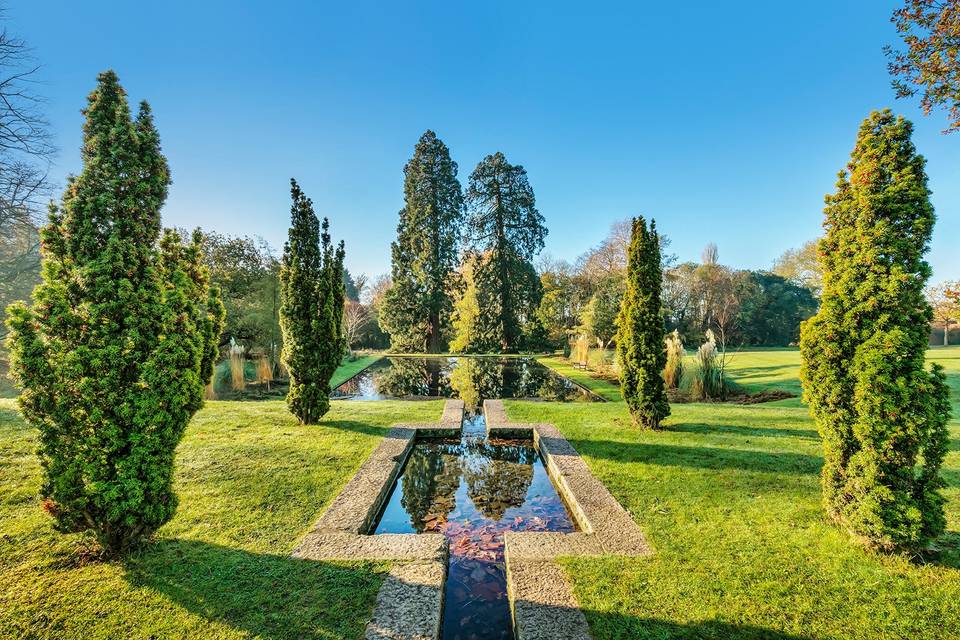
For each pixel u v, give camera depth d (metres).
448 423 6.11
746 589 2.34
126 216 2.53
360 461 4.40
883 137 2.65
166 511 2.69
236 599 2.22
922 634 2.00
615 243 23.22
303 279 5.70
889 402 2.53
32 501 3.23
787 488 3.70
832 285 2.86
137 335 2.46
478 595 2.63
